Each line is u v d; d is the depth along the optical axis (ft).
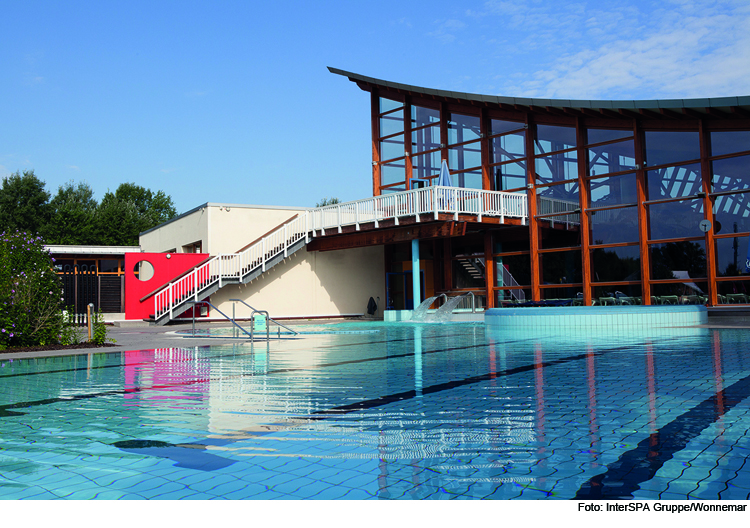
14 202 168.96
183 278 69.31
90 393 18.88
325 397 17.29
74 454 11.45
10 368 26.30
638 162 57.67
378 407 15.58
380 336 43.65
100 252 101.71
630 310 44.11
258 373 23.16
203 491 9.33
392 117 82.38
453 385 18.99
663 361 23.53
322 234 75.87
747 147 51.21
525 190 67.82
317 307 81.30
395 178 81.66
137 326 65.72
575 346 31.07
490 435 12.26
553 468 9.98
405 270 84.99
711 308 50.98
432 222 63.52
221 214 76.95
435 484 9.40
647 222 57.47
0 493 9.37
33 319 36.99
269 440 12.25
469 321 63.57
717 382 18.11
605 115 59.41
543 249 66.23
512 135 69.21
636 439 11.60
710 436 11.68
